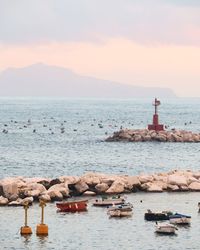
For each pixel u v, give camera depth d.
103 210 163.88
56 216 156.38
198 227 147.50
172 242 135.12
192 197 182.25
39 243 133.50
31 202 168.88
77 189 184.00
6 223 149.25
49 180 184.62
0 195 172.50
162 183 193.12
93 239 136.88
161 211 156.62
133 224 149.62
